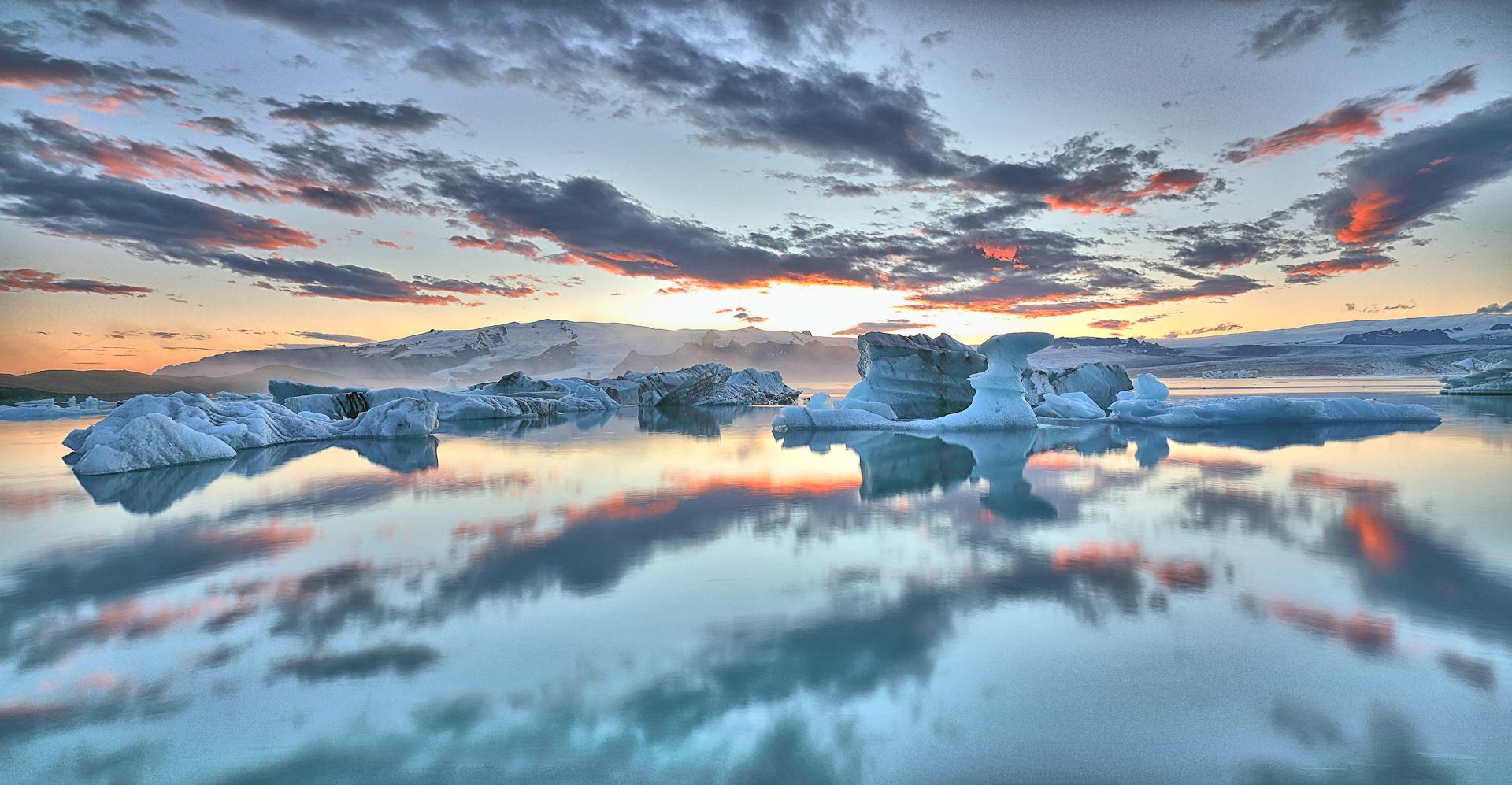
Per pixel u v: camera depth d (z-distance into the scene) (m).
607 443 13.81
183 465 9.91
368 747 2.22
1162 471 8.48
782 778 2.03
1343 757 2.09
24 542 5.11
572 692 2.59
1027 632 3.14
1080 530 5.29
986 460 9.98
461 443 13.80
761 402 39.31
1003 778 2.02
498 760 2.14
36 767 2.14
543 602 3.66
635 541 5.09
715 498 7.05
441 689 2.63
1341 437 12.67
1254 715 2.35
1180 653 2.89
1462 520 5.48
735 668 2.79
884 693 2.56
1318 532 5.10
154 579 4.14
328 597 3.79
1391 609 3.40
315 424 14.45
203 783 2.04
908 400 20.48
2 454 11.72
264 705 2.52
